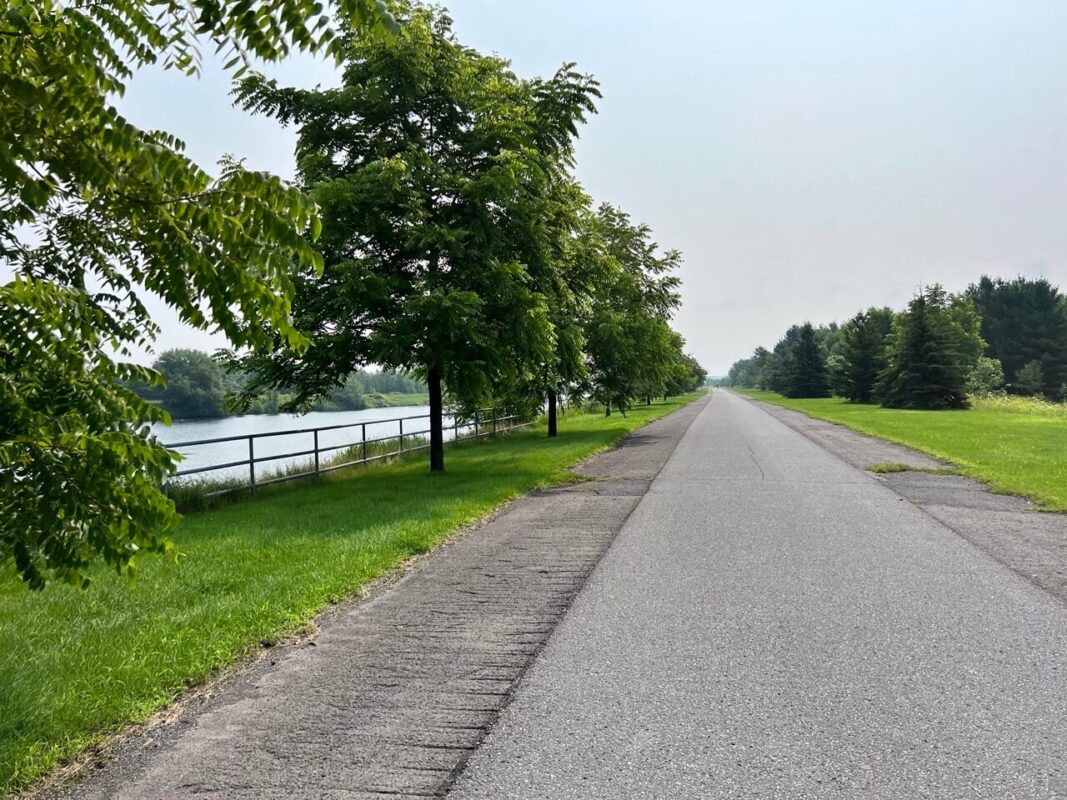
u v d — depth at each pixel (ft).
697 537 26.30
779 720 11.55
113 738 11.37
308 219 7.28
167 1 6.51
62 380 8.08
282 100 45.52
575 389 88.12
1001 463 47.88
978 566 21.70
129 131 6.44
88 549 7.90
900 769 9.94
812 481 41.34
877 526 28.07
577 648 15.08
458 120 47.21
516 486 40.52
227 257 7.24
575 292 58.75
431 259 43.86
